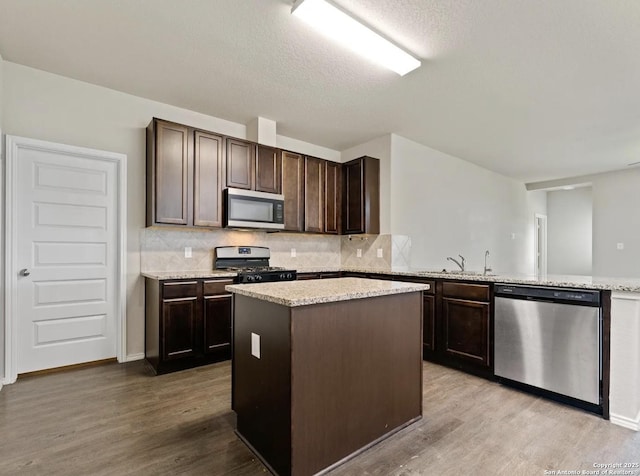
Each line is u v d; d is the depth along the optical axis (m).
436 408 2.25
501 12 2.01
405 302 2.06
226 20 2.13
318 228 4.23
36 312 2.80
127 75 2.86
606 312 2.13
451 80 2.85
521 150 4.80
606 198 6.01
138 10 2.06
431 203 4.71
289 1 1.96
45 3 2.00
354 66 2.66
